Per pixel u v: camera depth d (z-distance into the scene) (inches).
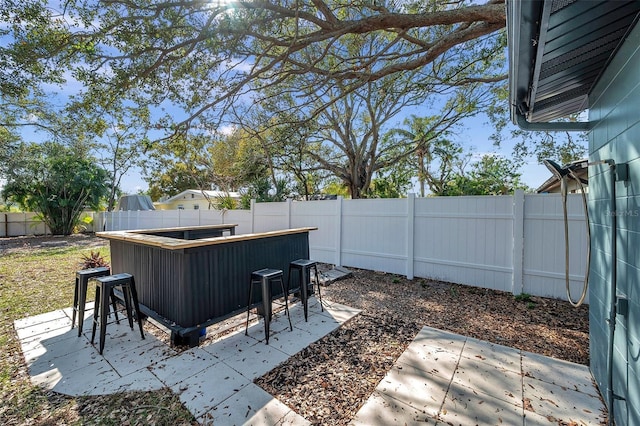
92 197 629.3
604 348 79.7
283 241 159.6
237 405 81.9
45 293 190.5
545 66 63.4
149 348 115.4
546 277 163.9
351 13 230.8
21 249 401.1
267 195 388.5
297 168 481.4
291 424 74.4
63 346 117.3
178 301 116.3
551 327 128.6
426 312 149.0
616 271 67.8
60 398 86.1
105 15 147.3
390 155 530.9
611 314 67.5
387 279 212.8
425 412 77.5
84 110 179.5
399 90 317.1
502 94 309.6
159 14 146.4
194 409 80.4
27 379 95.3
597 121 79.7
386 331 127.6
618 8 45.6
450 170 526.9
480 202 185.3
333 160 544.4
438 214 202.4
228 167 515.8
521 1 41.2
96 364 103.9
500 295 173.0
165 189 1004.6
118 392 88.3
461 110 383.9
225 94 173.2
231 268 130.8
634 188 59.9
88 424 76.0
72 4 141.8
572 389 85.7
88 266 221.5
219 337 124.6
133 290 125.0
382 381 91.3
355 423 74.0
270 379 94.0
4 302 172.4
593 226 88.2
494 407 78.9
